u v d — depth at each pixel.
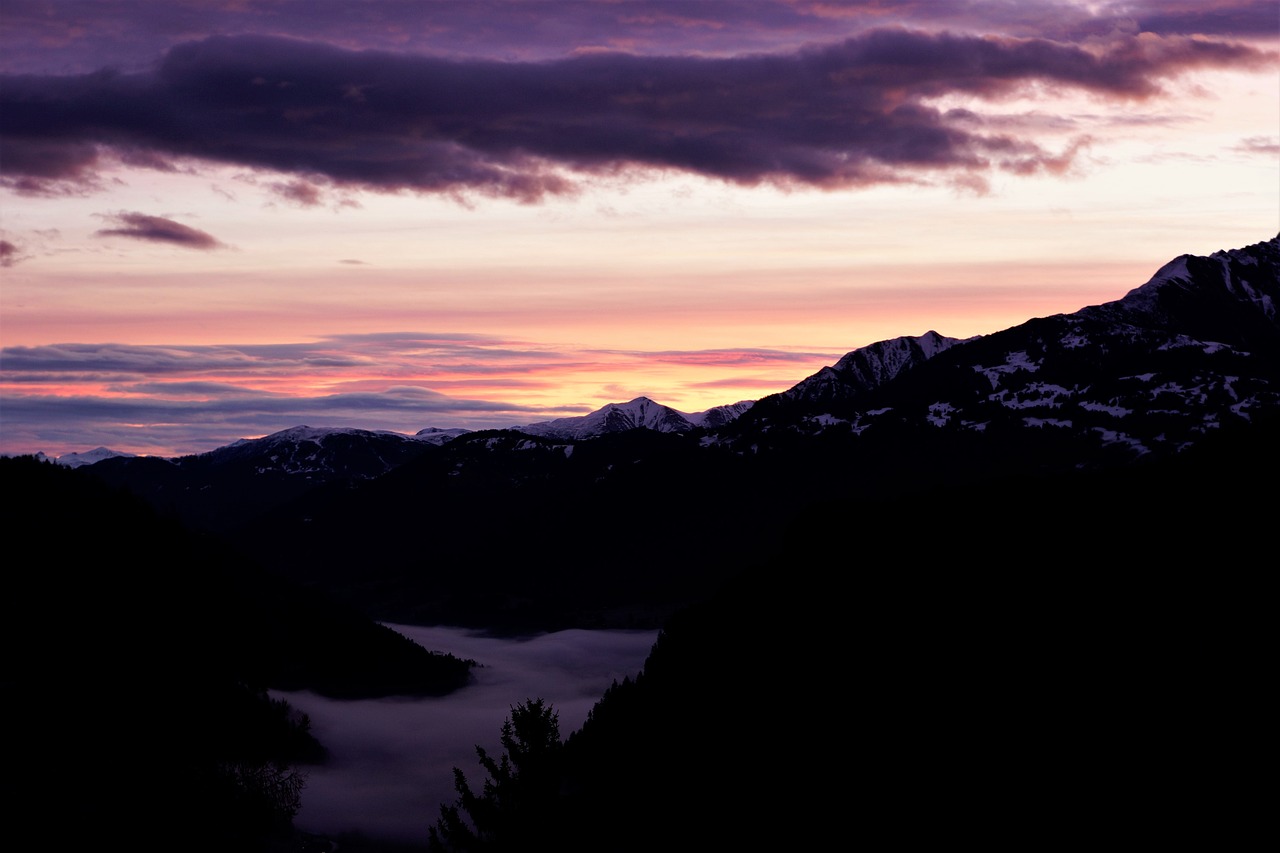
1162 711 138.38
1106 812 125.06
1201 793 122.44
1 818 125.06
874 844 136.38
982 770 141.00
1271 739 127.69
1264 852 111.62
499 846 87.81
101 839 127.56
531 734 90.06
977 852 127.00
